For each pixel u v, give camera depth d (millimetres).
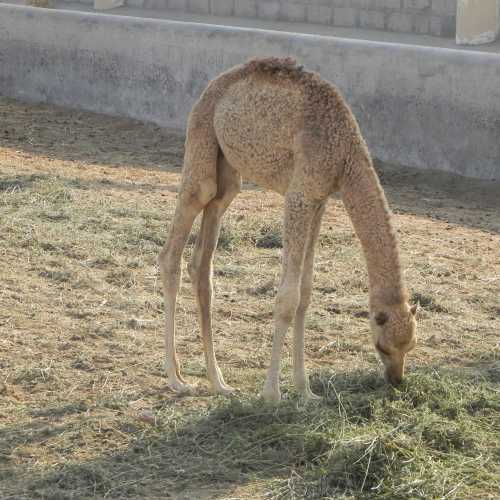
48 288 11398
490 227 14469
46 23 21828
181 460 7699
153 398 8789
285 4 24094
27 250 12531
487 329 10742
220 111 8484
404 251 13148
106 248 12758
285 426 8055
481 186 16453
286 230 8117
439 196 16203
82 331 10219
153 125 20516
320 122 7965
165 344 9062
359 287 11859
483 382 9156
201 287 8969
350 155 7977
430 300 11383
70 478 7379
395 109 17391
